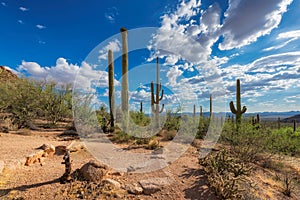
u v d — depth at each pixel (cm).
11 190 252
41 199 237
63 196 247
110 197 258
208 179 332
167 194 285
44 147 454
